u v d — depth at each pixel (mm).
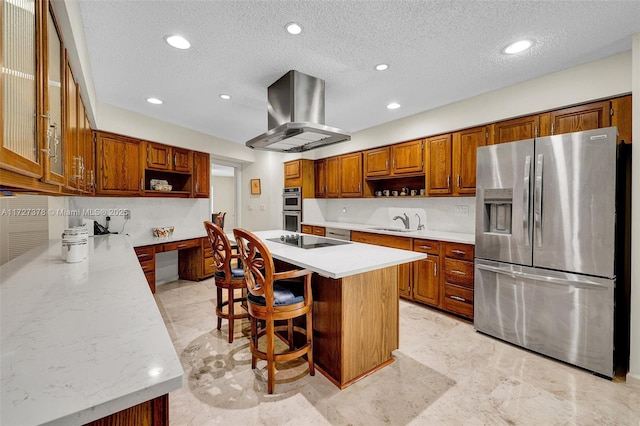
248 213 5836
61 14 1349
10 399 567
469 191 3203
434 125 3492
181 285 4129
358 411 1674
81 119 2154
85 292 1271
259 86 2803
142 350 775
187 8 1682
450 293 3059
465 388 1879
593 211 2016
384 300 2139
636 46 1923
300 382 1942
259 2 1638
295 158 5410
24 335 852
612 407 1694
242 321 2939
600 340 1994
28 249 2441
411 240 3455
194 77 2604
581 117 2432
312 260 1896
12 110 786
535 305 2295
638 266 1896
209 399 1766
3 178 773
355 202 5055
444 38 2012
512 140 2852
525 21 1822
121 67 2402
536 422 1584
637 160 1896
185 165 4219
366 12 1729
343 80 2686
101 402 573
